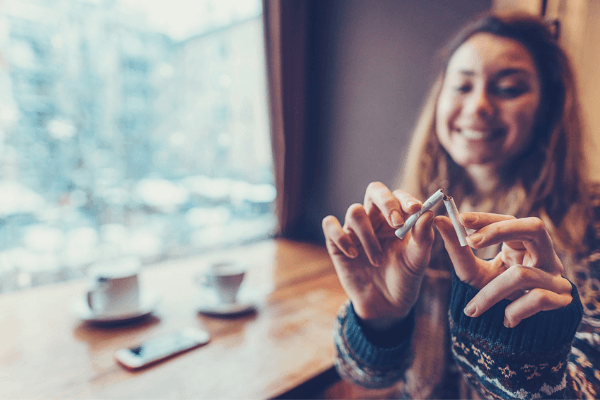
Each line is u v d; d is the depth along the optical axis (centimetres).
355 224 44
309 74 150
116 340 62
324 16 145
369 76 133
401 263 45
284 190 143
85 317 67
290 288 89
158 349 58
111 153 101
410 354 58
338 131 145
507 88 67
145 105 107
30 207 89
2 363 55
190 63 116
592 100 74
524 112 66
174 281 92
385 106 129
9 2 81
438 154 81
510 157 70
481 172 75
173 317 72
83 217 98
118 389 49
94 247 100
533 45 66
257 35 133
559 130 68
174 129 115
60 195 93
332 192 150
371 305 49
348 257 49
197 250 126
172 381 51
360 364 52
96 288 67
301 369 54
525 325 35
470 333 38
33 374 52
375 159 134
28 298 80
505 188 72
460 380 61
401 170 113
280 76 133
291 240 146
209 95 122
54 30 88
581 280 58
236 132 132
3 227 86
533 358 35
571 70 67
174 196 118
